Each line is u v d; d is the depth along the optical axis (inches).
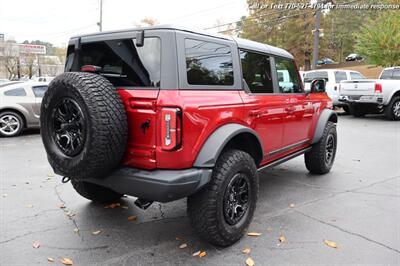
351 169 233.8
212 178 116.6
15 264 112.6
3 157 266.8
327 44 1507.1
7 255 118.1
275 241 128.9
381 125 444.8
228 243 123.5
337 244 126.2
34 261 114.7
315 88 196.2
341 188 192.2
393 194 181.6
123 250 122.6
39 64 2265.0
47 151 115.0
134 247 124.8
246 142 138.2
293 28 1366.9
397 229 138.9
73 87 103.4
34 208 160.9
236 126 124.2
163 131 103.8
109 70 120.7
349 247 124.0
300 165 246.5
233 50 133.9
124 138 107.4
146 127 106.6
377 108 514.6
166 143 103.6
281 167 241.1
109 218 150.3
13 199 172.6
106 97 103.9
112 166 109.6
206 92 116.6
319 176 217.2
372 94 467.5
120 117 105.3
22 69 2239.2
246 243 127.4
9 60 2037.4
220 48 127.0
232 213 124.2
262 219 148.9
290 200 172.7
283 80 171.2
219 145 113.7
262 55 154.9
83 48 132.6
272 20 1396.4
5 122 358.6
